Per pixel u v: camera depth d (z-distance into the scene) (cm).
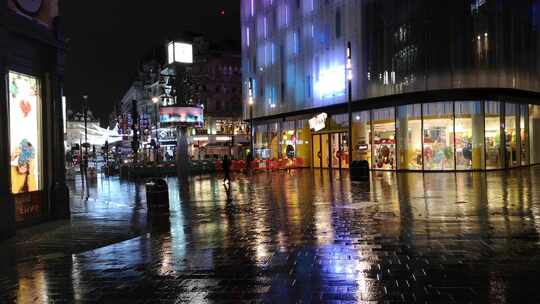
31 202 1338
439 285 662
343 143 4034
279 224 1242
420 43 3297
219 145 8331
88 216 1538
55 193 1427
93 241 1101
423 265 772
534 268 738
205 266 822
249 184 2688
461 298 605
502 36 3303
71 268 848
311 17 4353
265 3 5175
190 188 2559
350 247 927
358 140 3819
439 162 3309
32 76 1354
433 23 3256
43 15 1369
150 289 698
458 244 923
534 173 2975
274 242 1007
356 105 3828
